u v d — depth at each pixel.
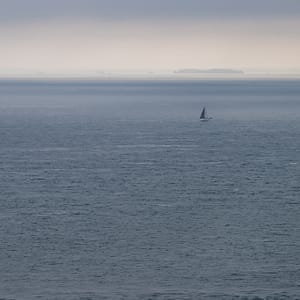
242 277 150.62
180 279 149.88
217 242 171.38
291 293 143.00
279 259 160.62
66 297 141.00
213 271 153.75
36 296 141.38
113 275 151.75
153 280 149.25
